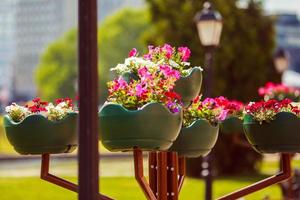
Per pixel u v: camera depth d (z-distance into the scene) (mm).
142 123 10086
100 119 10172
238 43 34625
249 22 34906
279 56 33625
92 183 8391
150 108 10094
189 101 11367
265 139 11266
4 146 61344
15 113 10758
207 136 11281
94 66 8438
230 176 34500
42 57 129750
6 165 49125
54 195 29062
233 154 34625
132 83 10594
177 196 11289
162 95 10297
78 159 8422
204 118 11305
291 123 11125
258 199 25359
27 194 29547
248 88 34750
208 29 20516
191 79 11289
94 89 8430
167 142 10312
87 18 8430
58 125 10672
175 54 11414
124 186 31641
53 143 10695
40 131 10625
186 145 11211
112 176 36531
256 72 34875
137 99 10258
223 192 29016
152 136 10156
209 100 11406
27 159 52812
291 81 56344
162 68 10562
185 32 33594
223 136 34031
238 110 12805
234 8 34781
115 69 11031
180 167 11750
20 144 10719
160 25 34125
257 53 34875
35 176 38000
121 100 10281
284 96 22766
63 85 126500
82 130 8406
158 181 11102
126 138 10141
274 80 35188
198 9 33844
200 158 32906
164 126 10188
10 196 29094
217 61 34188
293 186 22391
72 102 10984
